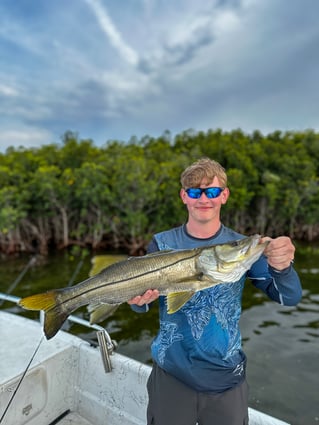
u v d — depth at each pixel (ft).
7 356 9.92
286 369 23.81
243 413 6.66
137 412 9.70
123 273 7.32
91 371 10.62
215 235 7.58
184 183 7.59
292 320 33.35
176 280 7.04
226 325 6.77
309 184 93.20
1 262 69.21
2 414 8.71
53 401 10.23
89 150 116.78
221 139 126.82
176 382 6.77
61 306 7.54
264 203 96.37
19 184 87.25
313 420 18.61
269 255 6.27
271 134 142.20
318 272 53.98
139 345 28.71
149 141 157.38
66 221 85.81
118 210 83.76
